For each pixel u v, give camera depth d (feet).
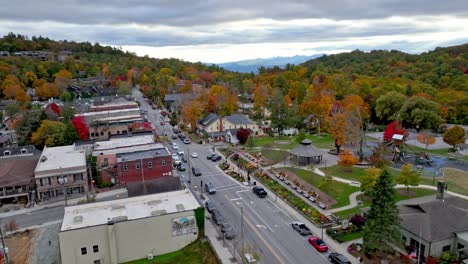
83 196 224.74
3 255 160.15
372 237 142.10
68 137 322.55
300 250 154.20
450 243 143.23
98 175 241.76
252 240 163.84
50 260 158.30
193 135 377.09
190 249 161.99
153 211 164.45
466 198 196.24
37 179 219.82
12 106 425.28
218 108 449.89
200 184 237.25
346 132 280.31
